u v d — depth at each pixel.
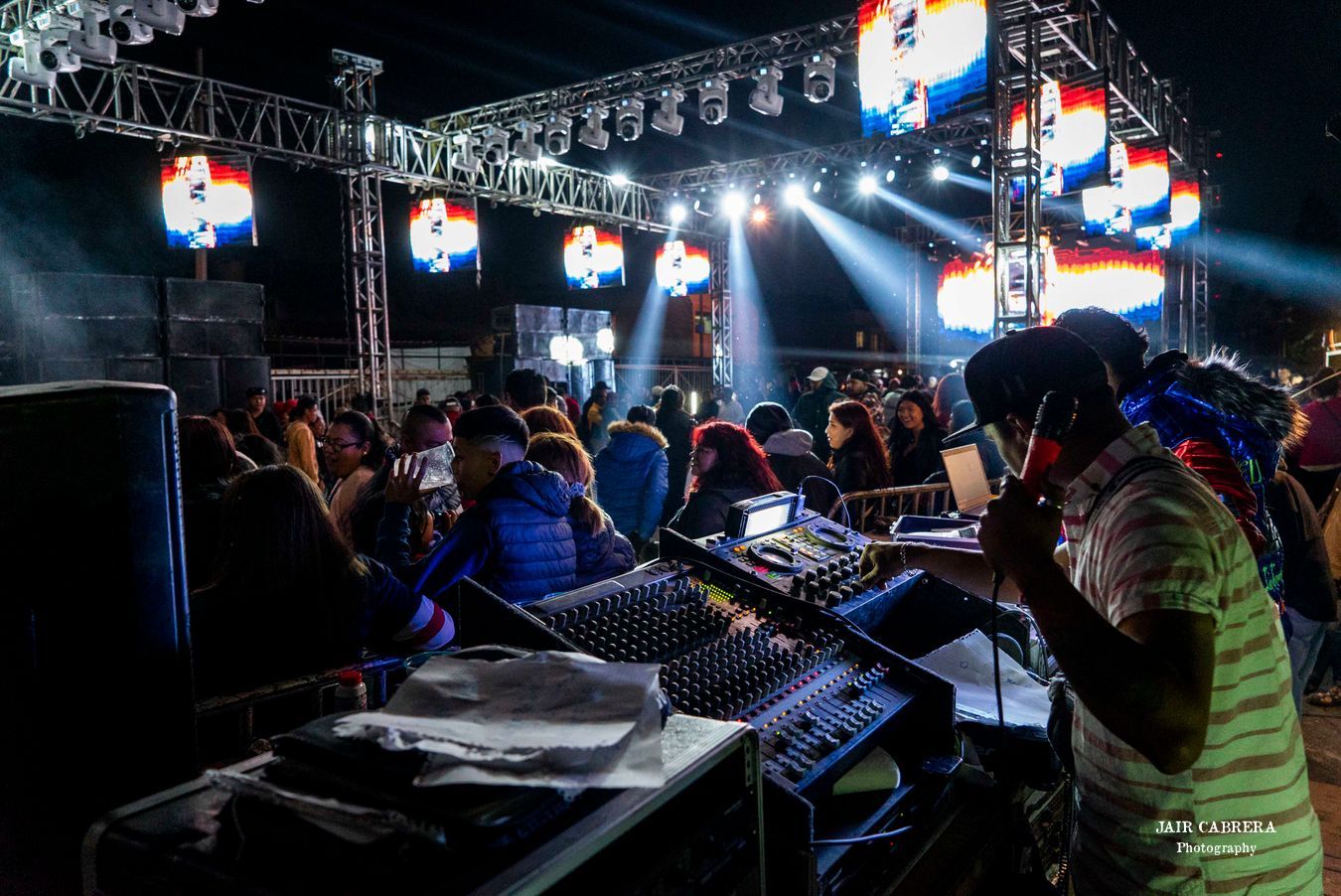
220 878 0.85
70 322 10.11
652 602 1.74
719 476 3.61
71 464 1.10
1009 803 1.71
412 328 21.95
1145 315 12.96
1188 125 12.83
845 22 9.02
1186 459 2.01
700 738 1.10
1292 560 3.31
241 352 11.45
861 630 2.06
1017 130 8.04
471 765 0.86
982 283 14.68
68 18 7.56
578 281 14.14
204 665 1.82
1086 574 1.23
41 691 1.12
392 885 0.81
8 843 1.11
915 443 5.67
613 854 0.96
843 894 1.34
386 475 3.67
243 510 1.91
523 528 2.50
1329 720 4.07
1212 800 1.17
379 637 2.10
